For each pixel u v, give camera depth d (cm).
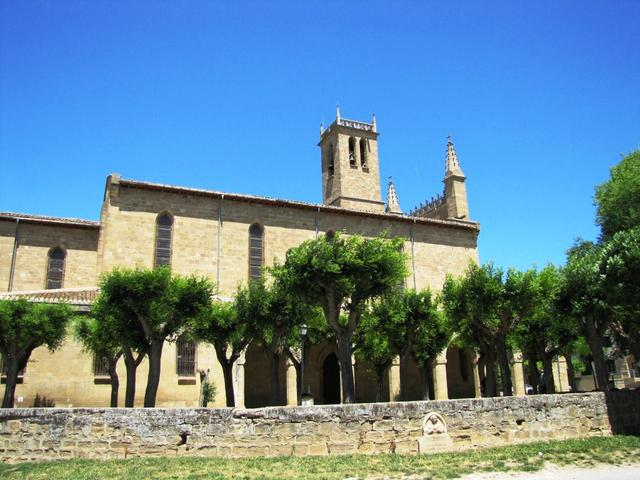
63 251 4266
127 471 1563
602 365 2802
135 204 4231
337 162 6625
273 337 2970
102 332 2738
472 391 5425
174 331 2689
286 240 4703
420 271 5228
